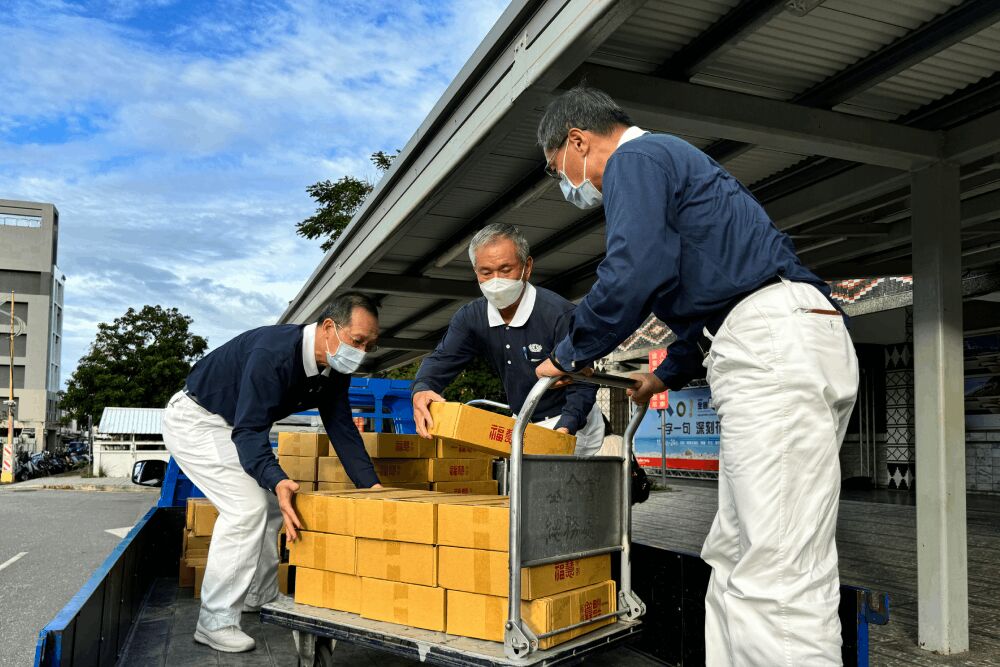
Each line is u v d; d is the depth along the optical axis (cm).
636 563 330
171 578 496
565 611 230
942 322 385
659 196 198
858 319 1460
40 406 7106
